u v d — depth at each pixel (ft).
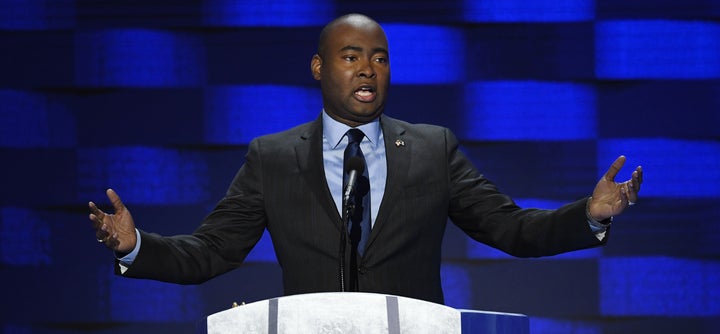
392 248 25.67
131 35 49.83
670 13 48.65
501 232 25.95
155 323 49.39
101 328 49.55
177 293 49.49
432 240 26.40
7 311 49.62
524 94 48.96
